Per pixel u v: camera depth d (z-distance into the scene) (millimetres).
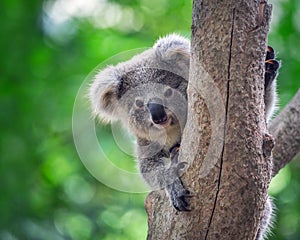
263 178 8148
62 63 19094
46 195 18359
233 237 8328
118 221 18562
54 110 18250
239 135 7973
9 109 17656
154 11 21594
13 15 18875
